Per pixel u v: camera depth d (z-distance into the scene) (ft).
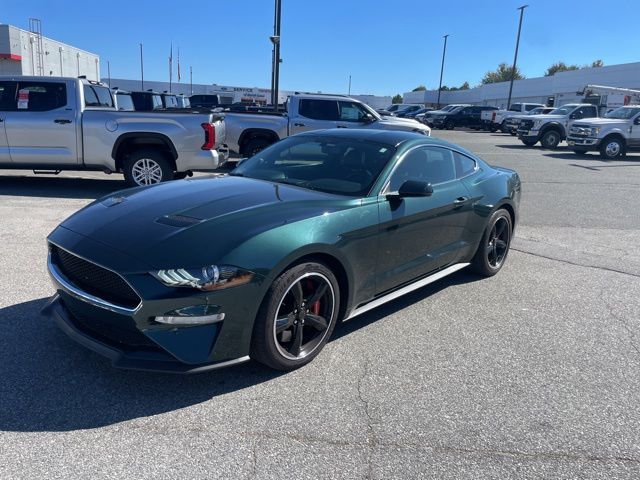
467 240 16.90
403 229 13.71
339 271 12.23
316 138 15.98
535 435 9.66
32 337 12.37
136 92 63.16
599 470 8.79
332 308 12.01
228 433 9.30
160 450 8.77
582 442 9.51
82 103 29.94
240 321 10.21
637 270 20.02
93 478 8.08
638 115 65.87
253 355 10.95
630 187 40.81
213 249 10.03
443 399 10.70
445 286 17.67
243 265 10.07
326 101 43.68
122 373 11.05
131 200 12.53
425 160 15.31
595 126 65.41
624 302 16.63
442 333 13.87
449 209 15.47
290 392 10.68
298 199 12.32
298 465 8.57
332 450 8.98
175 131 30.07
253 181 14.15
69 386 10.49
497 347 13.17
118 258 9.91
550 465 8.87
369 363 12.05
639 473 8.75
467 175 17.16
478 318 14.98
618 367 12.37
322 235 11.37
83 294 10.28
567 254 22.04
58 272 11.23
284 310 11.21
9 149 29.55
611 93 99.35
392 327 14.14
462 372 11.84
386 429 9.62
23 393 10.18
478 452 9.11
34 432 9.07
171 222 10.87
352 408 10.23
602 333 14.25
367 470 8.54
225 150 33.63
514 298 16.70
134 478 8.12
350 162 14.30
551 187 39.99
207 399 10.30
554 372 12.02
